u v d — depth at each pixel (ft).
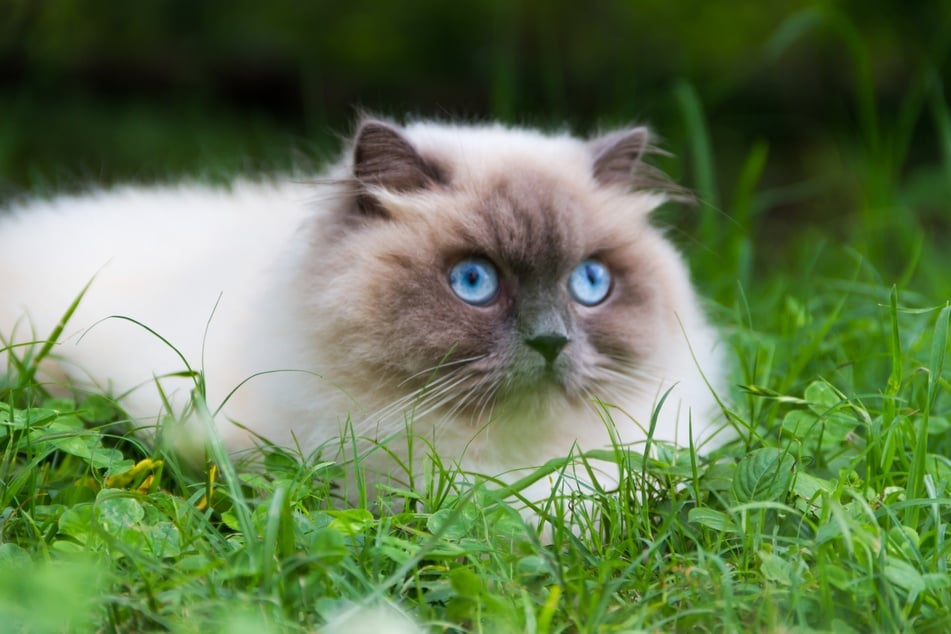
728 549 8.51
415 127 11.91
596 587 7.77
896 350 10.25
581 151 11.48
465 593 7.59
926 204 23.93
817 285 16.16
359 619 7.12
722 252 17.49
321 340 10.16
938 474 9.60
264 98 27.12
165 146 24.49
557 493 10.11
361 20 27.04
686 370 11.16
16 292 12.54
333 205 10.78
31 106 24.84
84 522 8.32
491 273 10.09
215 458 9.07
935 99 23.70
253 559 7.70
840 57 27.94
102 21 25.27
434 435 10.15
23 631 6.88
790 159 27.99
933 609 7.63
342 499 10.03
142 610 7.17
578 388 10.14
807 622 7.63
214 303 11.43
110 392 11.17
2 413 9.73
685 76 26.55
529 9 27.37
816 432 10.48
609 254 10.57
